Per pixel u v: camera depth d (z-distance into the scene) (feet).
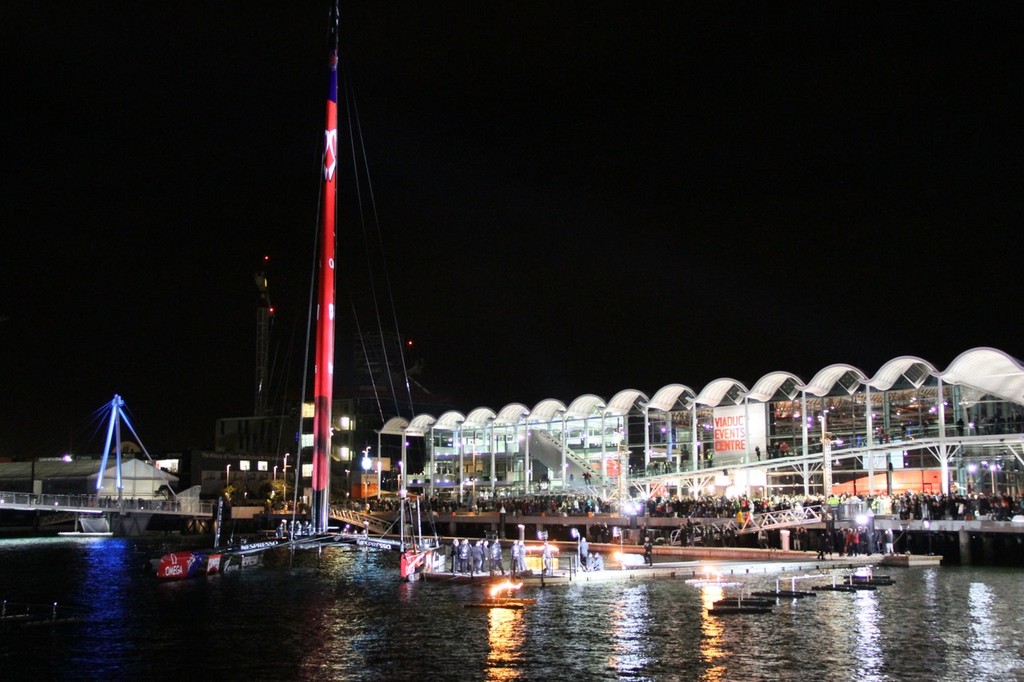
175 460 453.99
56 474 396.57
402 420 398.42
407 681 102.73
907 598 151.74
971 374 242.99
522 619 137.59
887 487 256.32
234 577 203.41
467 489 367.25
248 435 513.45
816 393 273.54
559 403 339.77
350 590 176.14
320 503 217.97
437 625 134.31
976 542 201.87
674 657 111.14
